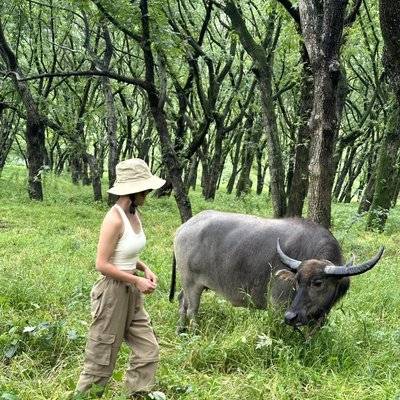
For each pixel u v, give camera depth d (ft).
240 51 68.74
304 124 38.42
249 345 18.24
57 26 66.13
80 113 69.82
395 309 23.62
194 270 21.29
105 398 14.25
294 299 17.99
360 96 86.89
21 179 87.51
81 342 18.76
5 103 63.82
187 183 85.46
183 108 65.92
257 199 84.02
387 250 37.55
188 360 17.58
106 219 14.15
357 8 37.50
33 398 14.73
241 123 92.17
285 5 35.14
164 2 39.22
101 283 14.33
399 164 51.16
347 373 17.07
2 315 20.31
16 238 36.65
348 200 102.37
